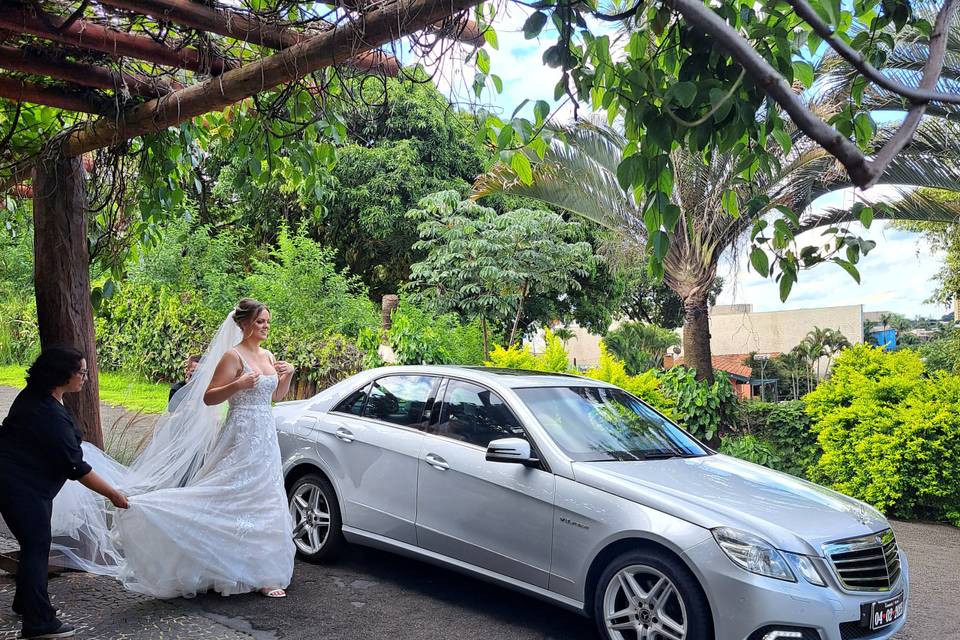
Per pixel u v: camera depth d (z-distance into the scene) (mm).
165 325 17500
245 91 4891
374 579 5617
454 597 5301
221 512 4984
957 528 8039
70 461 4371
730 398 9586
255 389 5258
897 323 34469
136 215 7645
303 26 4547
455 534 5000
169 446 5414
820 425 8945
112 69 5312
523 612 5059
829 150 2000
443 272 16047
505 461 4668
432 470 5168
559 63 3240
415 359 11023
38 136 6805
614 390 5934
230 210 22453
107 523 5328
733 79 2941
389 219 21172
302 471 6102
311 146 6699
